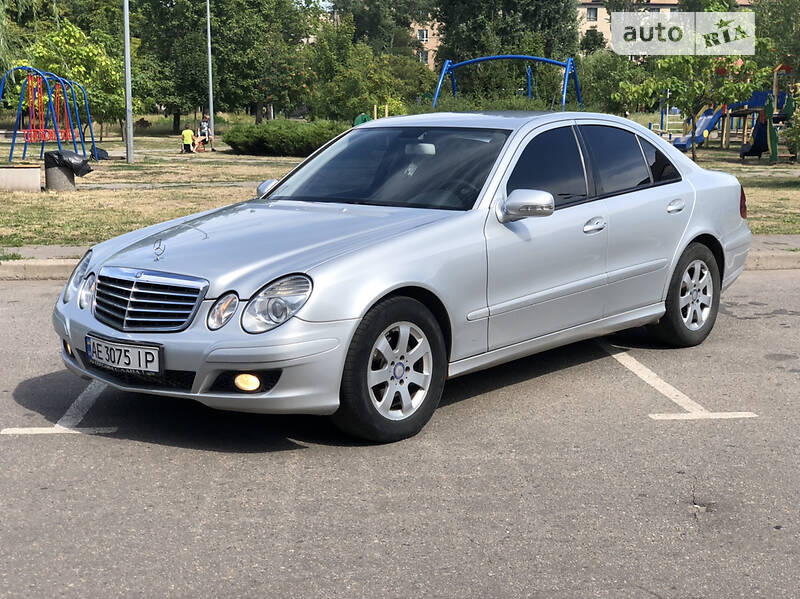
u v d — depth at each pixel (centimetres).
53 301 891
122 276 497
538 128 605
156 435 511
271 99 7119
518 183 574
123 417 543
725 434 520
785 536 389
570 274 593
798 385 619
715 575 354
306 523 399
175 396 475
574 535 388
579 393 597
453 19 6900
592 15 11231
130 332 484
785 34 4212
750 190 2042
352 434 493
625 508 417
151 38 7281
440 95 3862
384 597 335
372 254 489
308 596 336
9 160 3041
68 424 530
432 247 512
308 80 7038
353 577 351
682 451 492
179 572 354
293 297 463
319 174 620
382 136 634
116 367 488
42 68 4559
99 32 5691
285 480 448
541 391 602
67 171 2000
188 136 4009
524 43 5291
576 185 610
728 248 729
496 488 439
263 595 337
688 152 3906
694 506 420
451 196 559
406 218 535
